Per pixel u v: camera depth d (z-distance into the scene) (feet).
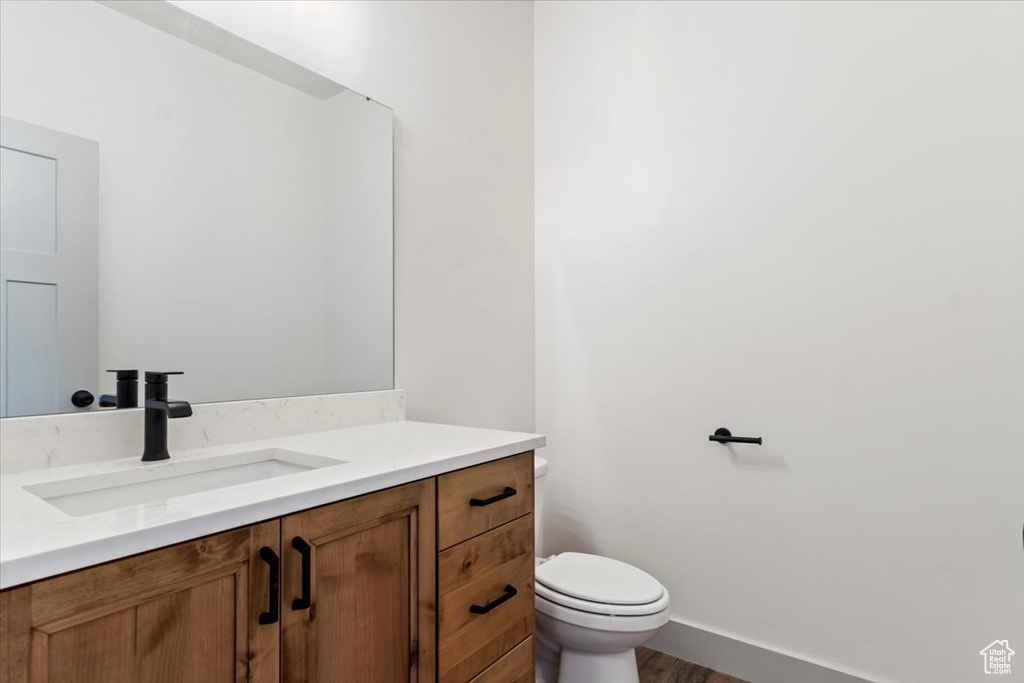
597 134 7.31
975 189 4.95
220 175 4.19
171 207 3.90
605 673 4.94
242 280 4.31
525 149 7.73
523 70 7.72
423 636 3.22
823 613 5.61
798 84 5.84
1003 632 4.79
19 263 3.20
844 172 5.57
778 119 5.95
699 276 6.45
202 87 4.10
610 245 7.17
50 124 3.34
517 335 7.47
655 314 6.78
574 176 7.53
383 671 2.98
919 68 5.21
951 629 4.99
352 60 5.24
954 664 4.98
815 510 5.68
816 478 5.68
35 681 1.80
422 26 6.05
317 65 4.93
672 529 6.61
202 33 4.11
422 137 6.00
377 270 5.40
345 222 5.11
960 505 4.98
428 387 5.99
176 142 3.93
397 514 3.09
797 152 5.83
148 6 3.81
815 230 5.72
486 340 6.89
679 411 6.58
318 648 2.66
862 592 5.41
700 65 6.49
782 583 5.85
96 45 3.55
